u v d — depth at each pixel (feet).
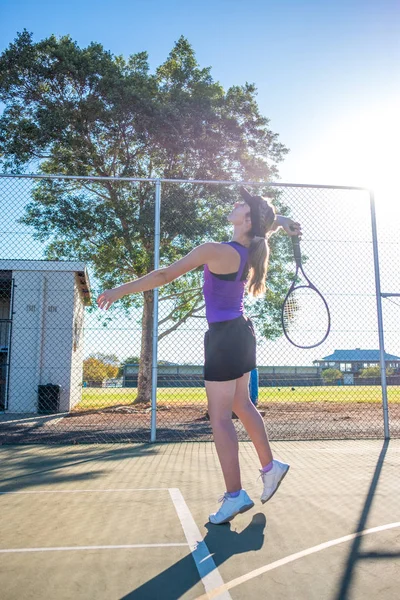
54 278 46.85
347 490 12.60
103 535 9.05
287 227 11.86
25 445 21.81
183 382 37.19
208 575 7.08
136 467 16.34
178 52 64.90
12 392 44.68
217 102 61.82
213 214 49.11
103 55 58.54
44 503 11.49
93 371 57.77
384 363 23.91
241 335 9.69
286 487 13.02
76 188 52.01
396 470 15.35
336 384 56.49
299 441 23.07
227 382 9.68
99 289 55.06
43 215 49.37
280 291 47.06
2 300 51.62
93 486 13.41
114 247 52.65
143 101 55.42
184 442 22.61
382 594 6.38
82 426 30.71
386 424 23.68
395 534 8.93
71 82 57.06
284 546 8.34
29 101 57.36
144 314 53.93
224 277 9.62
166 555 7.95
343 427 30.32
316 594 6.40
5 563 7.63
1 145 56.49
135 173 55.06
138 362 53.57
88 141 56.39
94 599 6.31
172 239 48.93
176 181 23.31
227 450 9.65
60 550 8.22
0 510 10.86
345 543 8.45
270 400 66.39
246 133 63.00
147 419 36.65
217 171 59.26
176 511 10.74
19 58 55.42
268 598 6.29
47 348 46.09
